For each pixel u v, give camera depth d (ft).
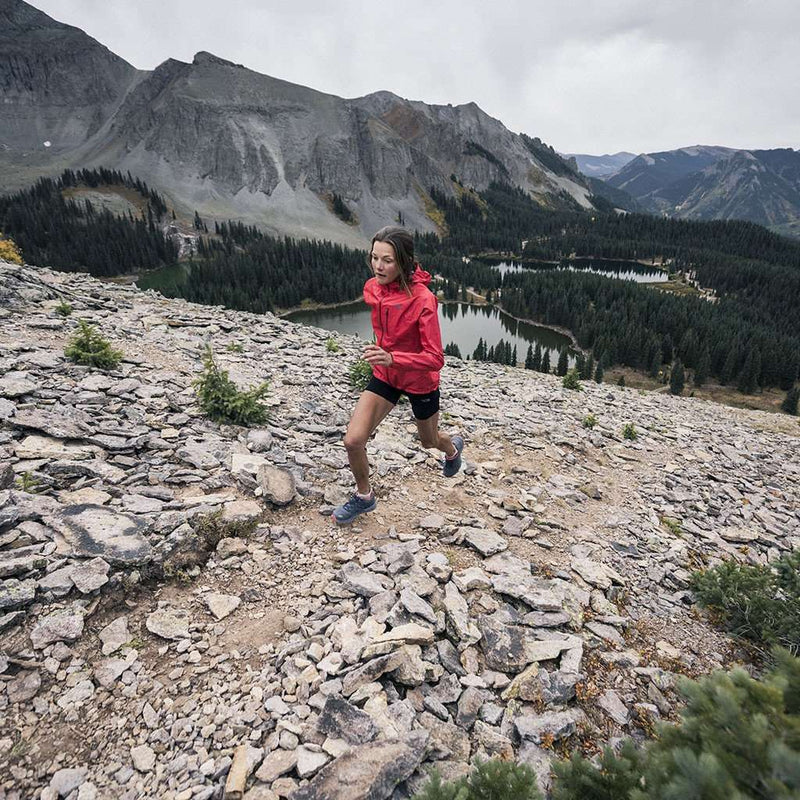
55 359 26.32
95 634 11.31
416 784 8.82
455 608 13.47
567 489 24.57
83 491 15.42
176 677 10.61
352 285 645.92
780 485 35.78
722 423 64.49
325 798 8.26
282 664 11.12
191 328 43.80
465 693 11.09
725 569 16.85
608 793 7.64
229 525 15.29
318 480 19.63
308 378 35.29
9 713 9.30
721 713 6.70
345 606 13.08
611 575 16.99
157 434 20.62
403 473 22.15
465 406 37.42
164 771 8.71
